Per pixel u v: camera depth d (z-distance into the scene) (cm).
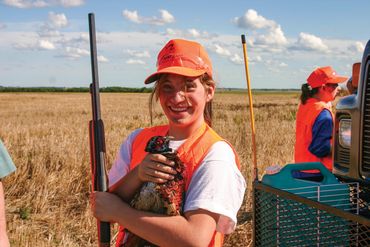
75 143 1122
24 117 2716
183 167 187
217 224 191
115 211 188
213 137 199
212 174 185
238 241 536
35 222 605
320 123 475
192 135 199
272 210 279
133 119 2317
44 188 720
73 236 564
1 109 3672
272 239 277
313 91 491
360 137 316
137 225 183
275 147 1188
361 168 315
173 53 203
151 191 185
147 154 196
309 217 263
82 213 633
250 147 1170
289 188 321
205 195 182
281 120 2206
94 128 206
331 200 314
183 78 199
